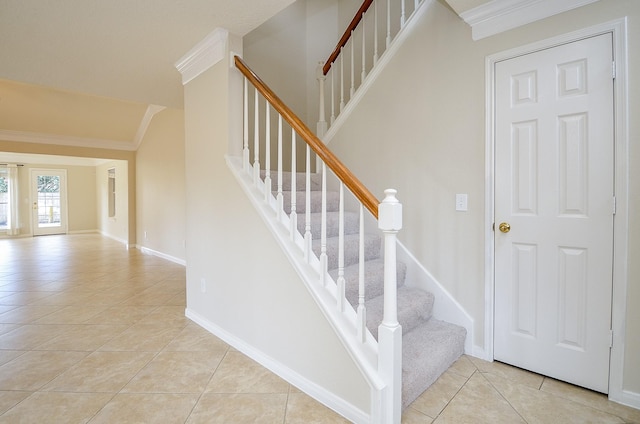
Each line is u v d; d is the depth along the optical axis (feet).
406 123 8.27
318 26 13.71
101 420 5.34
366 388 5.05
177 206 17.81
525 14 6.33
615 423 5.10
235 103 7.93
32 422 5.29
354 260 8.02
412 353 6.31
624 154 5.46
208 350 7.79
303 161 13.42
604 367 5.74
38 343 8.20
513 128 6.62
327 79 12.43
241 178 7.47
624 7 5.40
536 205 6.39
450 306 7.54
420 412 5.42
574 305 6.02
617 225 5.56
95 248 23.34
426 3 7.83
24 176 29.94
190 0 6.39
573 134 5.96
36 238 28.94
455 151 7.40
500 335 6.90
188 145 9.45
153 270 16.29
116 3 6.40
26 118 16.76
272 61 12.70
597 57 5.67
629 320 5.48
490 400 5.71
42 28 7.29
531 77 6.37
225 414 5.49
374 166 8.99
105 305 11.11
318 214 8.61
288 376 6.45
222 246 8.21
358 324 5.28
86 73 9.82
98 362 7.23
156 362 7.23
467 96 7.18
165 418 5.39
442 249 7.67
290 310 6.38
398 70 8.40
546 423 5.15
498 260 6.88
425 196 7.94
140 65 9.33
